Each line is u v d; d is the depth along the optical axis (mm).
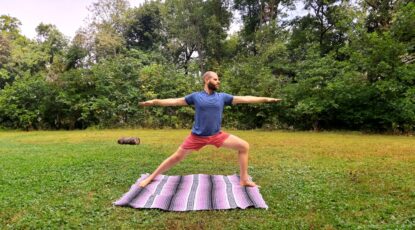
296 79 16297
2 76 26391
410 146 9492
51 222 3557
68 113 17484
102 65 18734
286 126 16391
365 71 14266
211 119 4516
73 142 10750
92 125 17500
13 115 17188
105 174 5703
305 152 8250
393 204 4141
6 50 27969
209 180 5281
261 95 16422
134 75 18219
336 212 3859
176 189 4770
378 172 5840
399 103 13242
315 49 18750
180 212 3900
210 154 7754
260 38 24938
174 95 17672
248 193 4535
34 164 6609
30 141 11328
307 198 4359
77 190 4727
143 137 12141
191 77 18812
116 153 7965
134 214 3814
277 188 4848
